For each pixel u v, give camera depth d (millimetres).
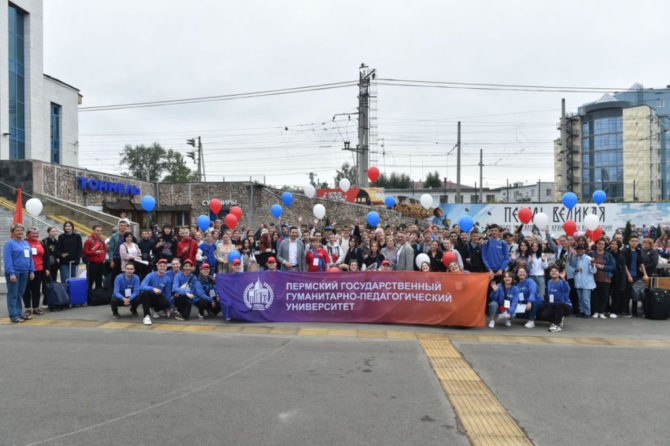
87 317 10062
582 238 10594
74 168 28172
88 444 4262
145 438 4375
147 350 7488
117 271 11523
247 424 4699
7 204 22078
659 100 81812
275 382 5980
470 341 8352
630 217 25266
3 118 27719
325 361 6957
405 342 8227
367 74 31656
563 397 5551
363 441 4348
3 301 11844
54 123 37812
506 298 9602
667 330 9352
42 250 10336
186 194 37812
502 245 10578
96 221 23922
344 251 12703
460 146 37656
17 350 7430
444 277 9539
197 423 4715
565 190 27328
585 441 4402
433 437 4449
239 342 8102
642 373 6496
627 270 10594
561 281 9336
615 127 80188
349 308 9836
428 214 31438
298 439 4379
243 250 12430
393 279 9734
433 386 5895
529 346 8008
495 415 4996
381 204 38562
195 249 11359
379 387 5832
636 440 4434
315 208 15195
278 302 9938
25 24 30547
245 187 37344
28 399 5332
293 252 11148
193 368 6531
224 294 9906
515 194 89938
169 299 10055
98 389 5668
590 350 7758
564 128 27359
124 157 71188
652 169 78688
